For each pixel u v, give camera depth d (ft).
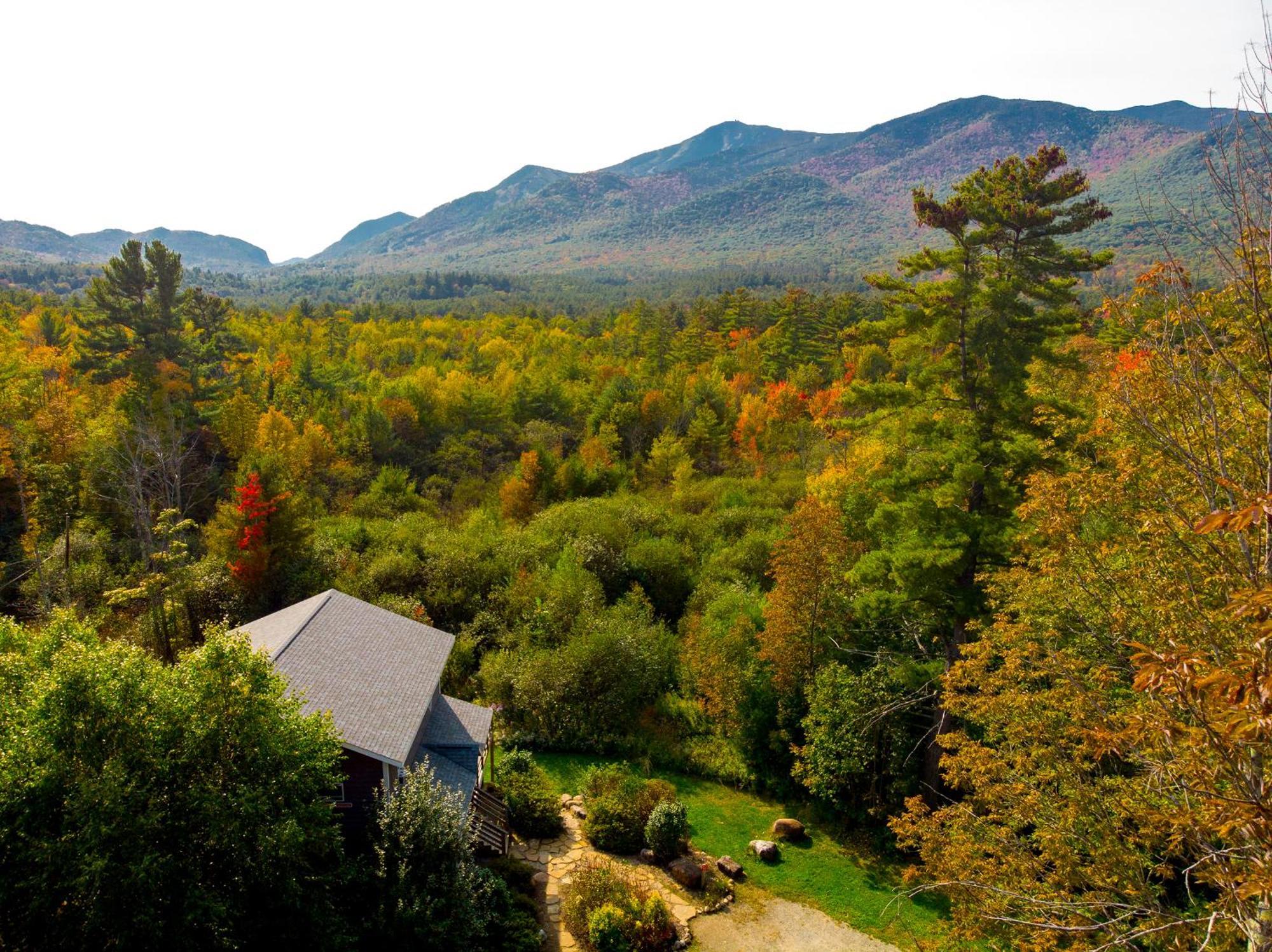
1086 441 69.46
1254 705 22.09
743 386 286.05
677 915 66.54
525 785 79.77
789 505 168.96
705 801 87.25
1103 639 46.06
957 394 82.12
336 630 75.97
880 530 85.35
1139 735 32.45
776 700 92.12
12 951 43.01
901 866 76.23
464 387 237.45
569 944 61.46
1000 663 75.31
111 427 148.36
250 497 116.67
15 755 43.34
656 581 134.00
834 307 336.90
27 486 145.07
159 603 102.42
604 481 189.37
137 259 187.21
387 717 64.28
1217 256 29.09
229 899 45.80
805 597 89.86
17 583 126.00
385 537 139.13
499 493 180.04
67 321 313.53
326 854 52.75
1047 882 44.75
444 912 55.06
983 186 79.30
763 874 73.72
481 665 109.09
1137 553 43.62
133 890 42.06
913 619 88.02
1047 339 81.05
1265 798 26.30
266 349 341.00
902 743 80.43
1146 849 49.57
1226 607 31.86
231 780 47.26
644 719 101.96
